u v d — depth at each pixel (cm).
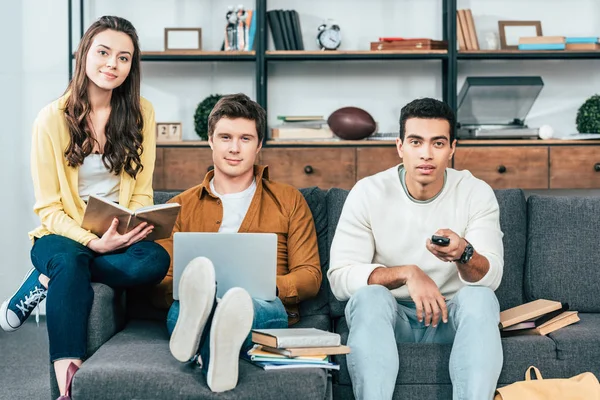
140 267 225
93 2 468
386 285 222
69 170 242
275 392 193
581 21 475
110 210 220
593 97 461
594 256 263
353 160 438
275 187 254
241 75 475
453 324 219
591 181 443
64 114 243
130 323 246
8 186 459
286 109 475
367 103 475
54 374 212
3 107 459
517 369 215
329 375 210
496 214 239
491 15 476
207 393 191
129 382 193
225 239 219
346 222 241
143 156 257
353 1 473
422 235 238
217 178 252
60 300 210
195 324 190
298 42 457
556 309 232
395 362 206
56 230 232
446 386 214
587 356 216
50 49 460
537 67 476
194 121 459
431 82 475
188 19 472
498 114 460
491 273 221
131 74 251
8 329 237
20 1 459
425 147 228
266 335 203
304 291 237
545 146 440
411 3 472
